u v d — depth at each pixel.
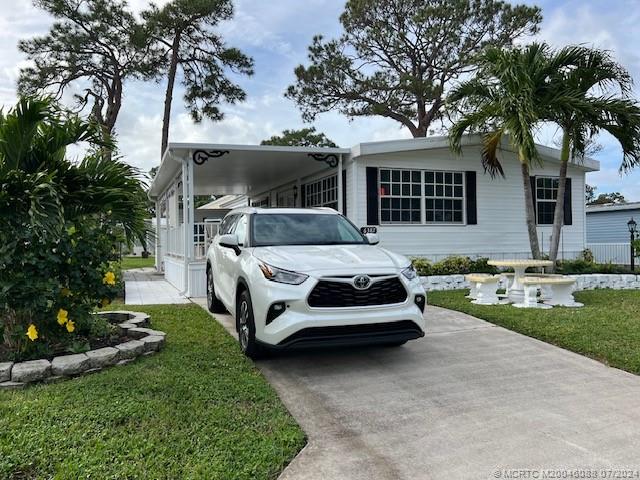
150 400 3.86
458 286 10.59
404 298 4.90
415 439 3.45
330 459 3.17
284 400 4.16
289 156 11.10
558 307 8.10
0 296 4.41
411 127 20.70
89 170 5.12
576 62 10.10
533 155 9.34
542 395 4.28
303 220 6.45
